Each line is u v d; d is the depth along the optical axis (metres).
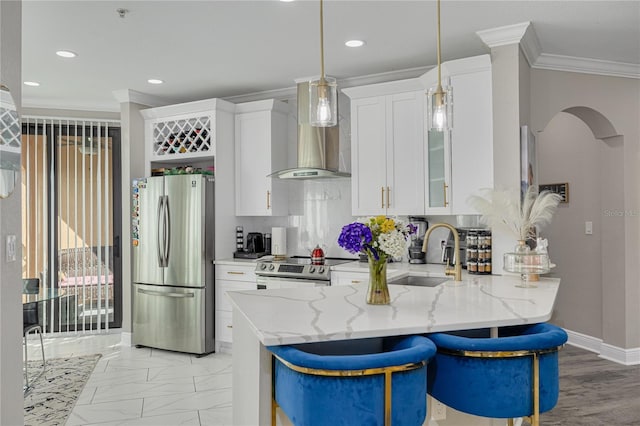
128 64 4.22
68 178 5.50
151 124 5.24
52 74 4.49
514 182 3.47
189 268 4.71
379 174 4.27
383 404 1.62
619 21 3.35
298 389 1.68
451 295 2.60
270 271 4.49
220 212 4.90
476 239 3.58
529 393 1.83
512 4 3.08
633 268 4.32
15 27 2.33
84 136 5.49
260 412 2.00
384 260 2.32
